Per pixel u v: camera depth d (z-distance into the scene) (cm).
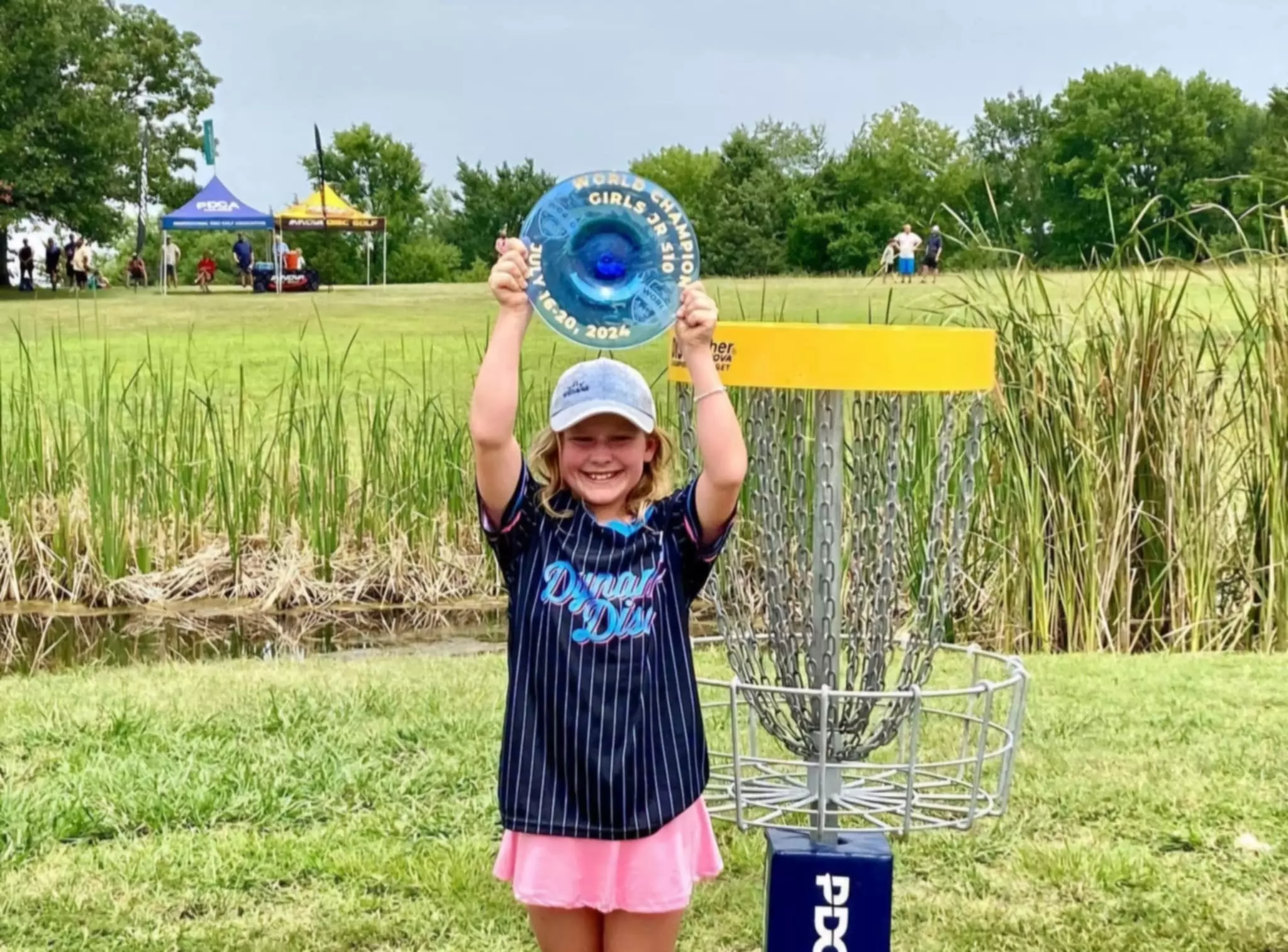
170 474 775
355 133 6656
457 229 6397
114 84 3512
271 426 955
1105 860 338
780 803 262
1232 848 351
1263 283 623
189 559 768
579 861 236
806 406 274
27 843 347
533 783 236
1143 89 4194
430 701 481
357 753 421
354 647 659
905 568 319
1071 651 611
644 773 234
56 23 3319
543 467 256
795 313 1246
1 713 462
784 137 6216
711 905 323
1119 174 4094
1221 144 4300
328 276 5950
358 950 295
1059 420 609
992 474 618
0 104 3262
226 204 3072
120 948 294
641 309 238
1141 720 464
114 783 386
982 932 304
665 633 240
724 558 284
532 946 297
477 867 335
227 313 2177
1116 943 299
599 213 236
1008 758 257
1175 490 609
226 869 332
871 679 258
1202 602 609
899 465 268
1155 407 609
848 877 245
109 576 742
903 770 253
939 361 237
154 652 643
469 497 779
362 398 1077
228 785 386
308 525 772
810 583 259
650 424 244
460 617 725
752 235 4050
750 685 256
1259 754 425
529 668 239
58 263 3338
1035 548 609
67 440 793
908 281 1375
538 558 244
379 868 334
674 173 6431
